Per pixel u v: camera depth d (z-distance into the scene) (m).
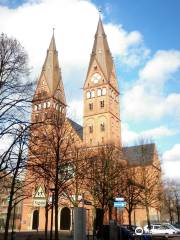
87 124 84.19
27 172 31.30
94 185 39.25
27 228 72.56
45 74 79.50
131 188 49.03
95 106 84.88
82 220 17.58
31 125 21.83
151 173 54.44
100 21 95.38
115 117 86.31
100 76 87.12
